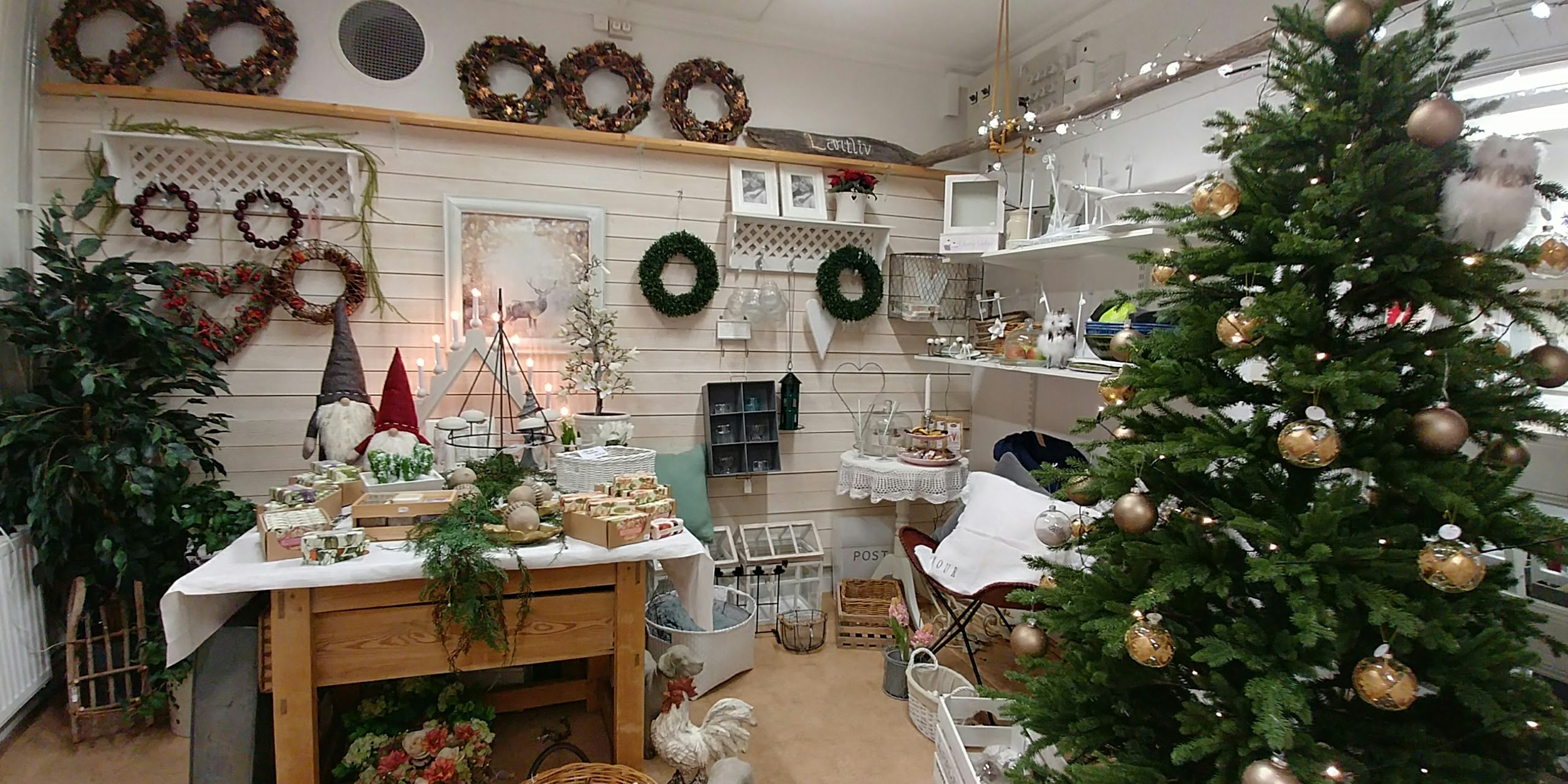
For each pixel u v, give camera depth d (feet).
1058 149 10.66
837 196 11.28
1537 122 5.30
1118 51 9.59
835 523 12.08
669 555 6.56
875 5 10.25
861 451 11.34
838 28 11.02
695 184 10.89
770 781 7.18
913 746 7.81
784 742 7.85
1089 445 5.25
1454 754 3.61
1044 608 6.31
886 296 12.02
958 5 10.19
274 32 9.02
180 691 7.55
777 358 11.60
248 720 6.14
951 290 12.25
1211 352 4.29
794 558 10.90
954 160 12.30
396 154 9.59
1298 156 4.05
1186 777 4.13
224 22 8.95
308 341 9.49
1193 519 4.39
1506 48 5.65
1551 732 3.59
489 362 9.91
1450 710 3.95
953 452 10.89
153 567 7.72
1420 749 3.71
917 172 11.87
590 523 6.47
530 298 10.14
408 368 9.82
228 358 9.11
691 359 11.10
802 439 11.87
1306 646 3.50
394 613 6.05
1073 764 4.54
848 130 12.00
